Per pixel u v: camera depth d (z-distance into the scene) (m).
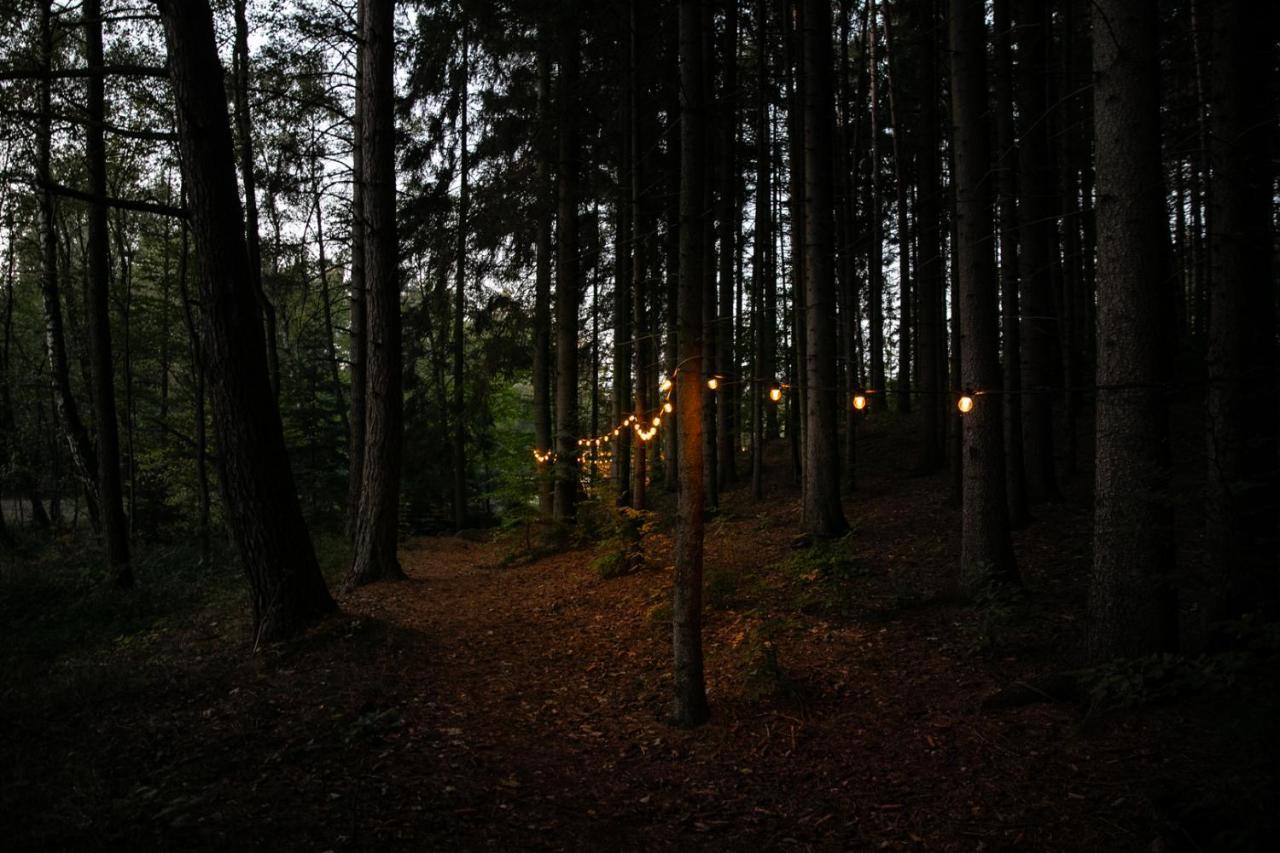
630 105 13.97
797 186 13.02
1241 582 4.82
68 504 31.09
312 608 7.80
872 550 10.84
